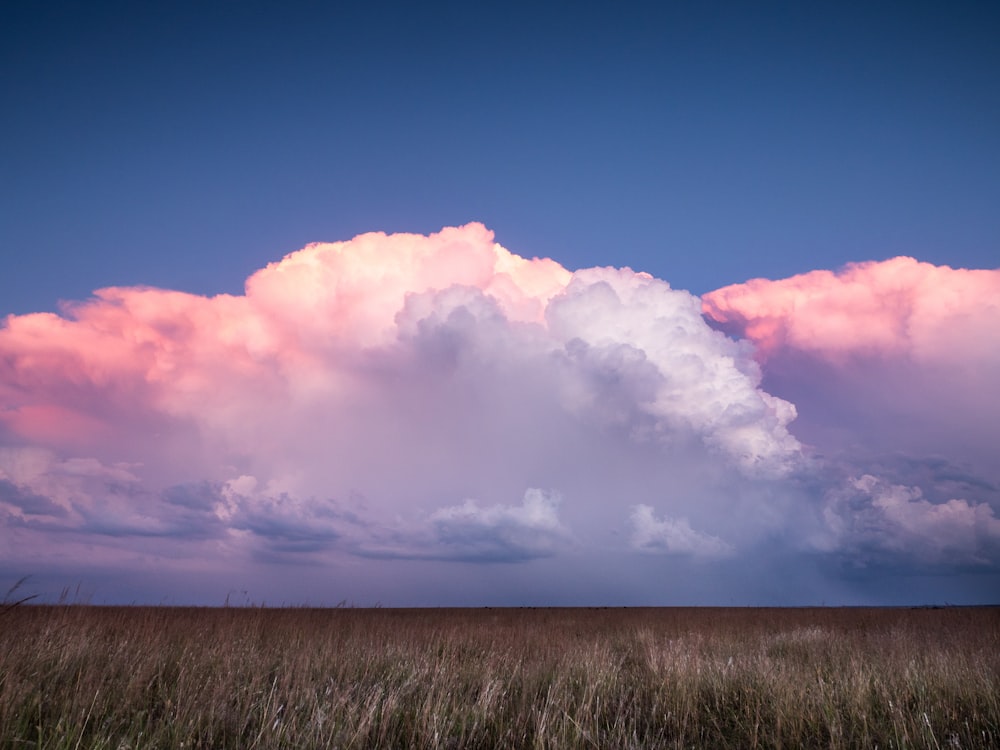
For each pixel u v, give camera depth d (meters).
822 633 17.05
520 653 12.30
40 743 5.68
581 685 9.74
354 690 8.68
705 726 8.52
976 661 10.76
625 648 15.42
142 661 8.79
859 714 8.01
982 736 7.54
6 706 6.25
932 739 7.25
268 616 14.73
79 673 7.62
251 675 8.84
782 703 8.42
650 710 9.05
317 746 6.44
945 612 31.23
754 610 40.03
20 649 8.30
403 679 9.45
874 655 12.70
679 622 22.81
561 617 29.81
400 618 22.11
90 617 11.08
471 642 13.30
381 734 6.87
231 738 6.61
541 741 6.84
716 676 10.13
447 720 7.54
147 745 5.97
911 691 9.24
